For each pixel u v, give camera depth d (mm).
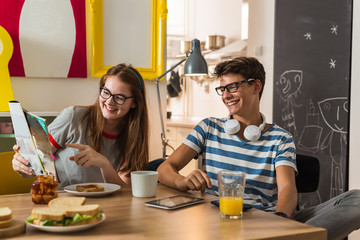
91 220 997
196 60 2516
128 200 1327
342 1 3004
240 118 1824
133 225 1037
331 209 1496
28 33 2561
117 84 1753
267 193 1700
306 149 3354
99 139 1846
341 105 3023
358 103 2885
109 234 961
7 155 1741
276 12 3650
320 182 3213
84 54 2711
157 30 2918
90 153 1564
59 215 974
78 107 1883
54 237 938
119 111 1767
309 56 3307
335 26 3066
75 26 2672
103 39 2766
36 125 1257
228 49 4535
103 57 2775
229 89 1767
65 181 1868
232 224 1059
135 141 1875
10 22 2512
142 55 2902
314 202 3268
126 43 2842
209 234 968
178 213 1164
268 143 1733
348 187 2973
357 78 2895
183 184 1482
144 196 1370
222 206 1130
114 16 2791
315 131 3262
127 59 2854
